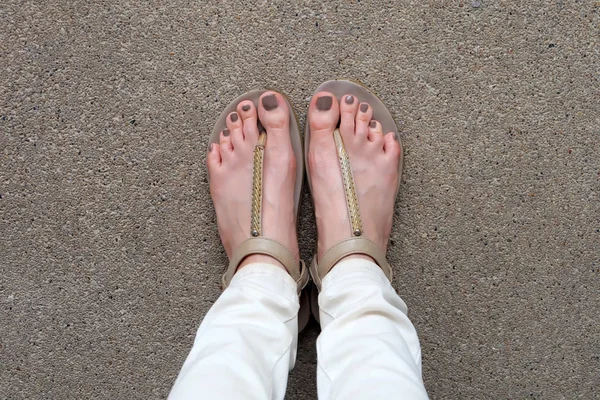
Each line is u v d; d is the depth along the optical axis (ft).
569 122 2.12
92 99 2.15
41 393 2.20
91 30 2.14
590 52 2.11
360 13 2.12
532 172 2.13
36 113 2.16
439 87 2.13
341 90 2.12
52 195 2.17
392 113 2.14
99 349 2.19
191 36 2.14
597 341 2.15
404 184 2.15
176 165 2.16
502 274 2.15
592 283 2.14
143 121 2.15
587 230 2.14
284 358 1.77
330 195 2.05
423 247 2.15
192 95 2.15
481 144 2.13
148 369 2.19
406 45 2.12
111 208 2.17
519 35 2.11
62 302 2.19
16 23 2.14
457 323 2.16
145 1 2.13
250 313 1.77
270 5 2.12
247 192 2.08
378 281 1.86
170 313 2.18
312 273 2.09
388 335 1.67
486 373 2.16
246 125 2.09
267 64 2.14
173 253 2.17
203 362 1.60
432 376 2.16
